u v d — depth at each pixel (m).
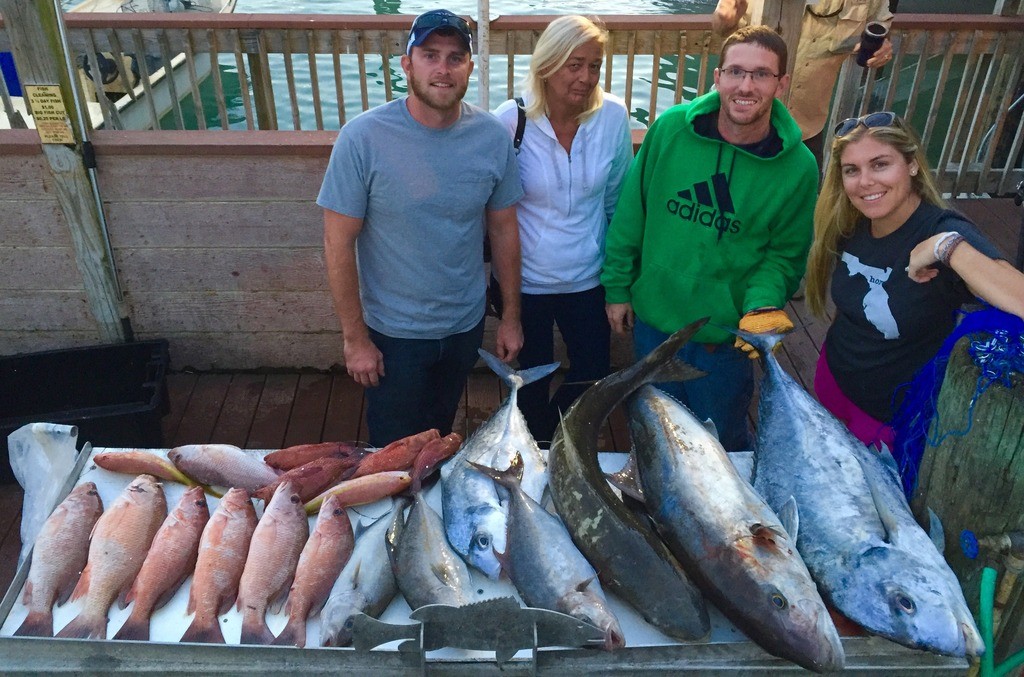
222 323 4.06
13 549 3.14
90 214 3.64
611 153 2.91
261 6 14.20
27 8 3.11
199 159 3.58
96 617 1.79
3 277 3.80
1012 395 1.73
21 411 3.76
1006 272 1.86
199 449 2.23
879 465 2.05
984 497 1.83
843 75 4.41
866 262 2.30
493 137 2.56
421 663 1.69
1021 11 4.75
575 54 2.60
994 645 2.07
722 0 4.12
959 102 4.92
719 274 2.75
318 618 1.85
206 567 1.88
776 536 1.78
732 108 2.48
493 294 3.15
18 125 4.79
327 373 4.25
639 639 1.77
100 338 4.03
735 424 3.03
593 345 3.22
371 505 2.17
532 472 2.21
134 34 4.88
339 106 5.15
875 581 1.71
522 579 1.85
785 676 1.72
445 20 2.25
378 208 2.54
